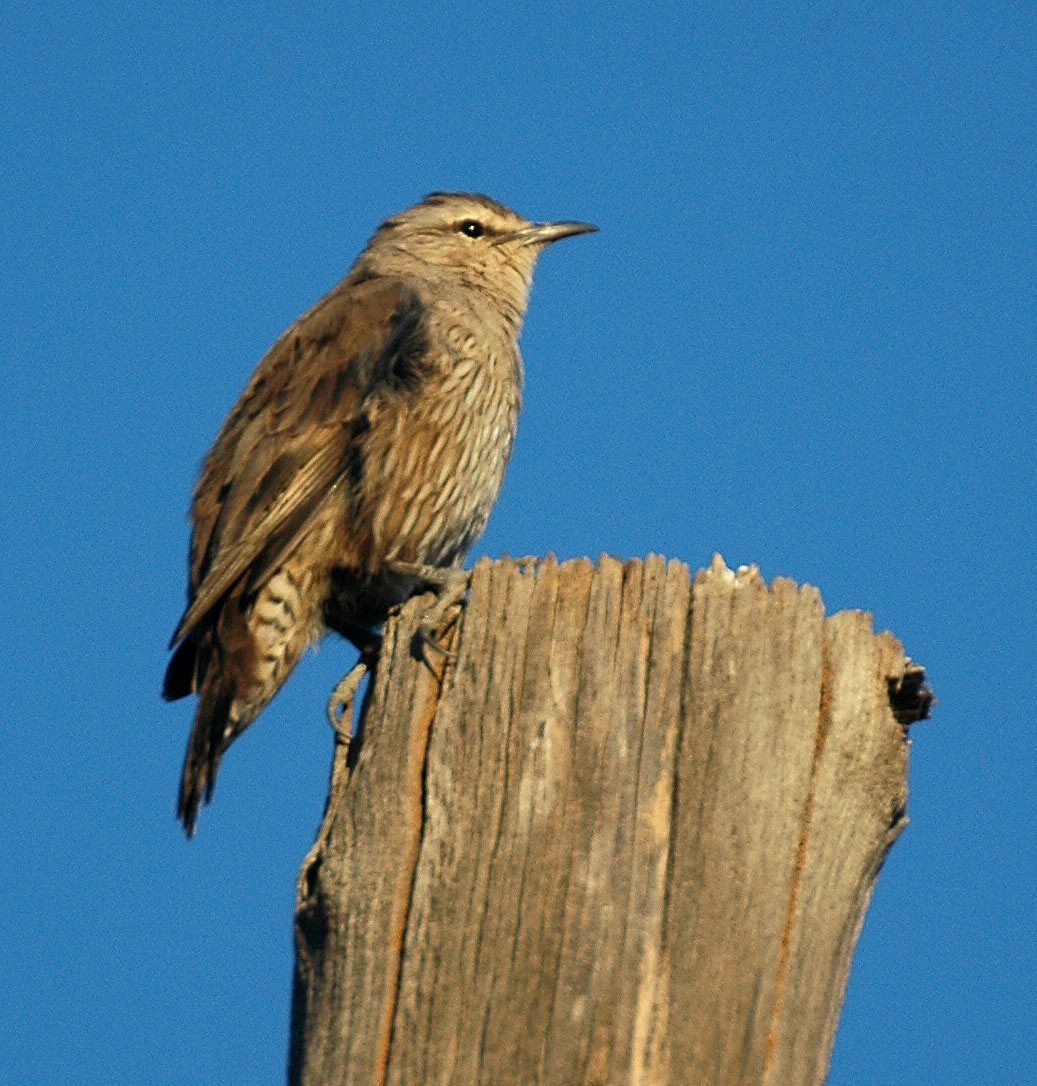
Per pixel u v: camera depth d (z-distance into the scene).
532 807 10.17
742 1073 9.74
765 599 10.43
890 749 10.47
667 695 10.27
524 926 9.97
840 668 10.48
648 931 9.88
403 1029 9.98
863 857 10.36
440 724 10.55
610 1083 9.66
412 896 10.28
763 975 9.90
